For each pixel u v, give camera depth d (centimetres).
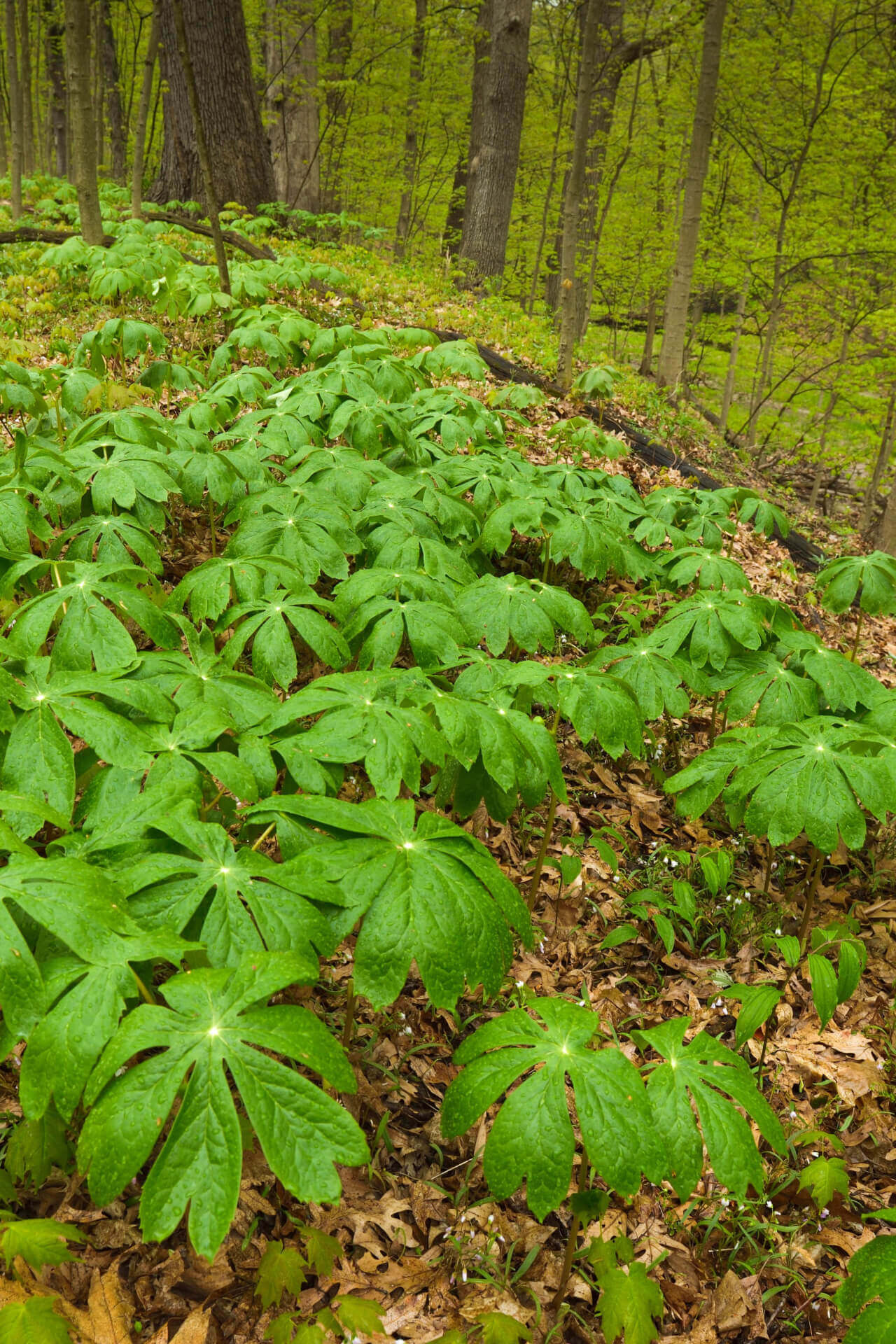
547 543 428
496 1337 163
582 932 283
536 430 654
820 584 388
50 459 314
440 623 269
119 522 298
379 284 942
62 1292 164
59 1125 165
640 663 302
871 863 334
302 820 178
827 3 1102
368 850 167
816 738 248
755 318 1412
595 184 1501
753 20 1210
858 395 1203
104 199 1174
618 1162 137
